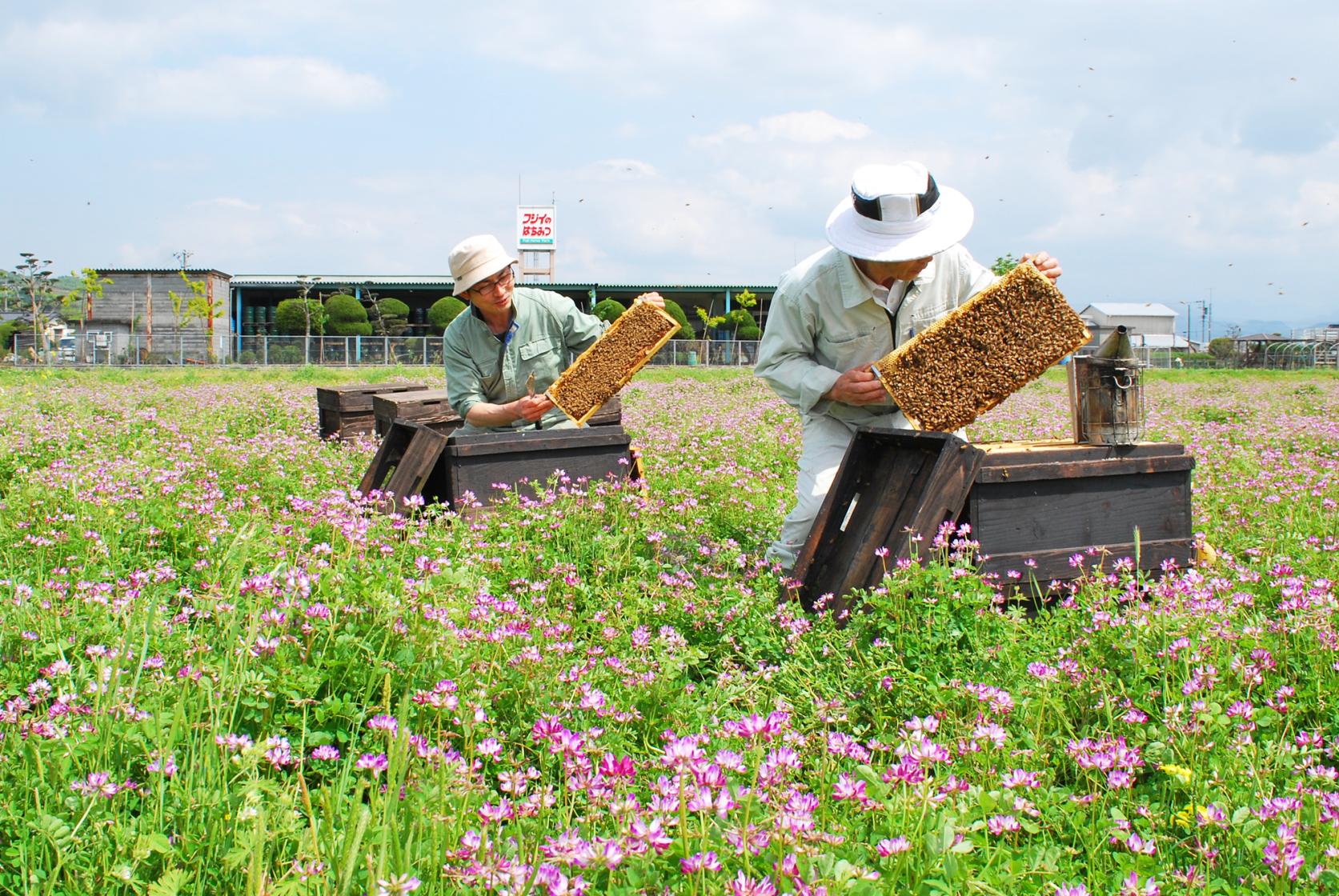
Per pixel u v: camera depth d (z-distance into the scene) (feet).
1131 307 261.65
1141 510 15.98
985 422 45.68
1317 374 135.95
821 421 18.03
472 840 7.06
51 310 202.18
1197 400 65.92
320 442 33.71
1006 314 14.74
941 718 10.55
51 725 8.69
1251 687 11.35
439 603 11.77
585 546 17.26
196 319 189.06
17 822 7.55
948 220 15.66
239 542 14.53
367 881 6.95
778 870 6.73
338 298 182.60
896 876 7.02
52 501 18.49
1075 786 9.69
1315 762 9.84
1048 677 10.73
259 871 6.74
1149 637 12.05
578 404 21.59
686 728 10.18
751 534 20.48
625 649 12.03
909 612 12.89
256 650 10.46
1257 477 25.35
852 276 16.70
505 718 10.34
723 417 47.88
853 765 9.47
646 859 6.84
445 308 182.50
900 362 15.07
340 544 15.96
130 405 52.24
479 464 20.81
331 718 10.11
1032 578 14.89
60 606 12.36
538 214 219.20
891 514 15.29
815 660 12.39
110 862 7.32
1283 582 14.60
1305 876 7.76
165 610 12.82
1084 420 16.15
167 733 8.69
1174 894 7.64
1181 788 9.35
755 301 189.47
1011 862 7.39
